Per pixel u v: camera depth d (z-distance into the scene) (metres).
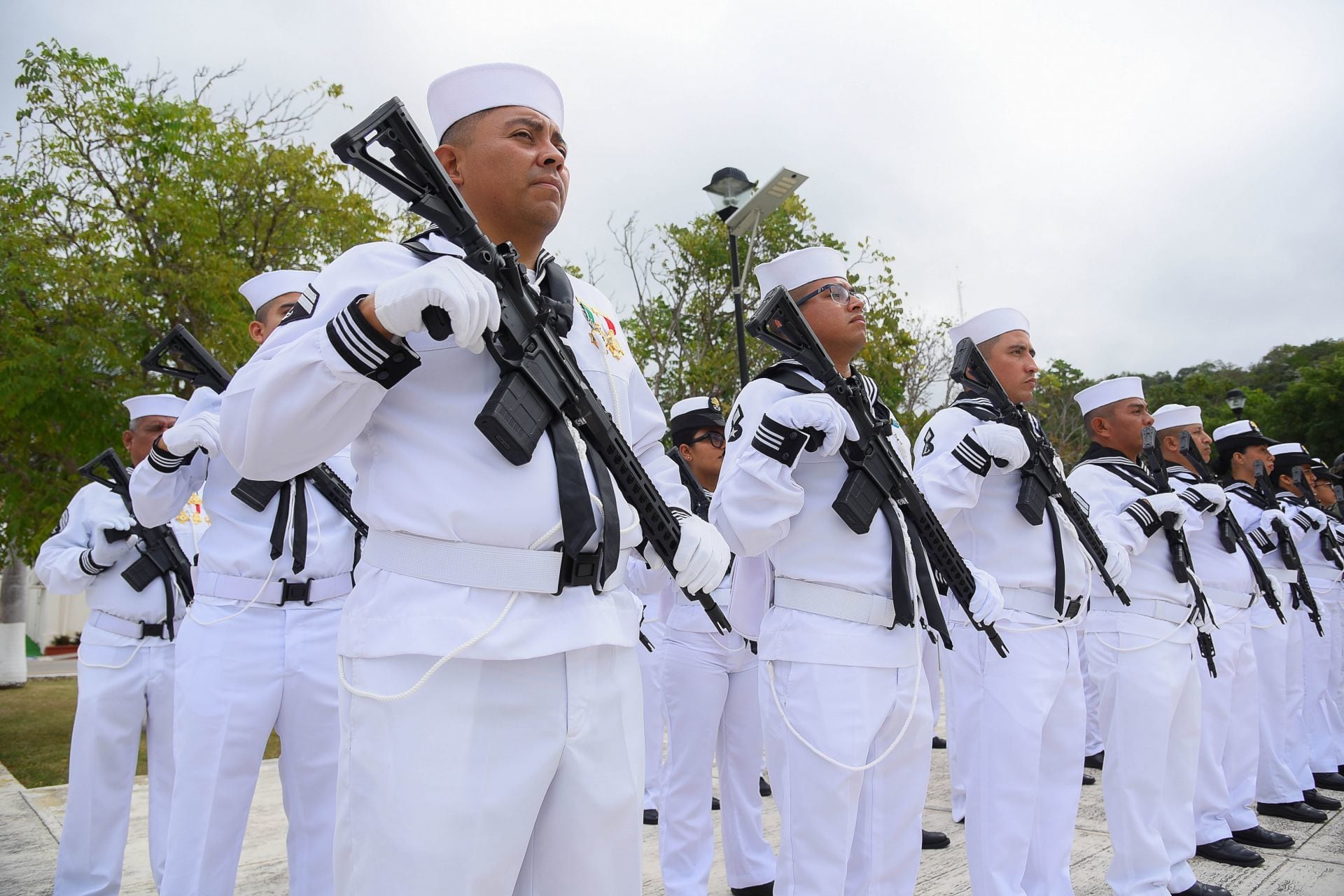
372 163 1.81
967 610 3.43
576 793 1.91
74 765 4.37
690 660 4.39
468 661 1.83
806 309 3.68
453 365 1.96
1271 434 20.19
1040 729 3.72
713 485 5.35
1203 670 5.14
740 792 4.50
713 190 7.85
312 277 4.24
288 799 3.74
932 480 3.75
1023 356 4.54
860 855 3.11
